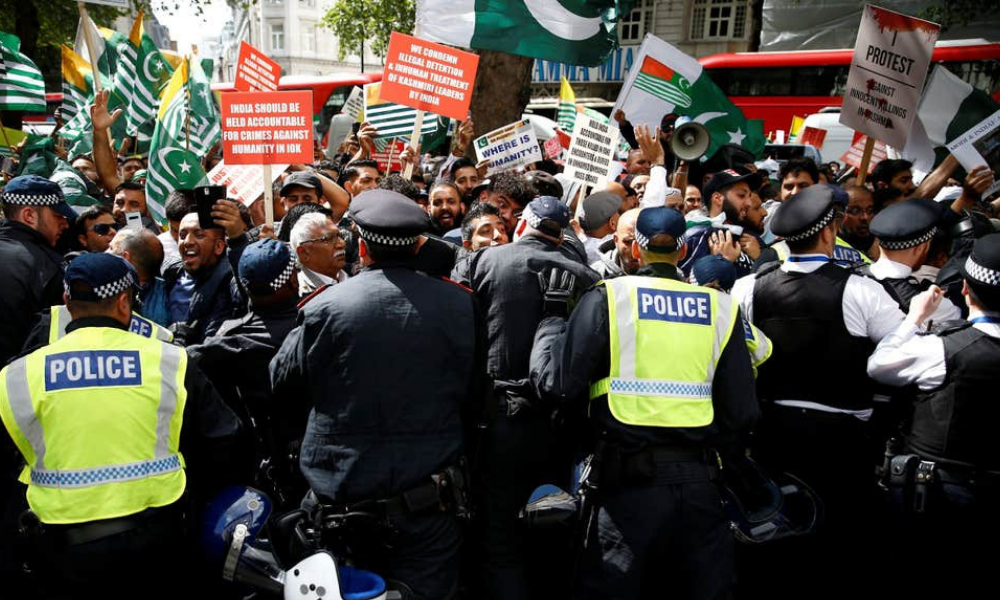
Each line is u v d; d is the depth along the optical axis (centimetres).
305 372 246
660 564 258
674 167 745
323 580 226
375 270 252
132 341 240
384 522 238
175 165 494
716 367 261
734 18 2905
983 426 266
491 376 276
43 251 368
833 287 304
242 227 376
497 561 306
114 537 227
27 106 702
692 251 448
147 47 758
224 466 259
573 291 291
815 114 1719
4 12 1948
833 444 307
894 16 527
